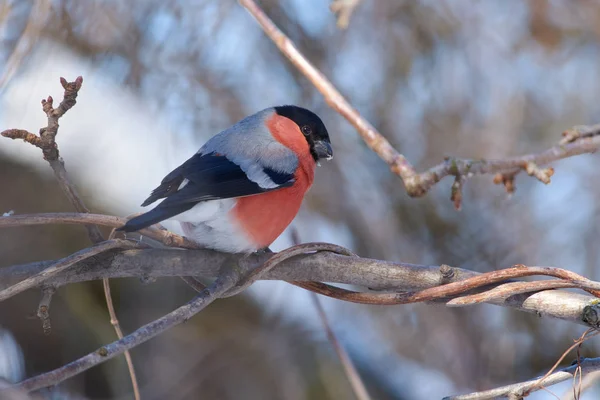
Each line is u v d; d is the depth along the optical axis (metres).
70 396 10.10
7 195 10.15
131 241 5.60
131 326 10.50
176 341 10.72
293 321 11.52
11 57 8.59
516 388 5.21
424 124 13.16
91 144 10.73
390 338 12.65
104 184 10.48
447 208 13.25
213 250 6.04
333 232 13.09
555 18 12.75
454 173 6.95
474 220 13.18
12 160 10.32
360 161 13.19
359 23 12.86
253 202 6.79
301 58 7.39
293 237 7.41
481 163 7.08
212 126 11.97
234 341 10.94
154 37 11.27
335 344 7.19
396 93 13.09
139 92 11.30
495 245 12.92
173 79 11.49
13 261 9.91
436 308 12.67
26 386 3.99
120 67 11.12
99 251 5.28
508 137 12.76
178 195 6.34
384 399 11.54
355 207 12.90
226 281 5.66
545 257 12.76
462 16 13.03
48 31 10.03
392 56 12.98
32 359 10.23
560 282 5.43
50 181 10.41
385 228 12.78
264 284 11.69
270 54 12.53
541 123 13.30
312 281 5.99
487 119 12.98
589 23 12.69
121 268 5.53
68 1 10.22
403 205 13.27
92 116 10.84
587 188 13.06
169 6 11.16
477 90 13.09
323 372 11.11
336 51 12.77
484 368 12.34
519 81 12.98
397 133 13.10
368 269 5.94
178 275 5.85
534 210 13.01
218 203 6.54
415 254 12.79
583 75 13.24
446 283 5.85
